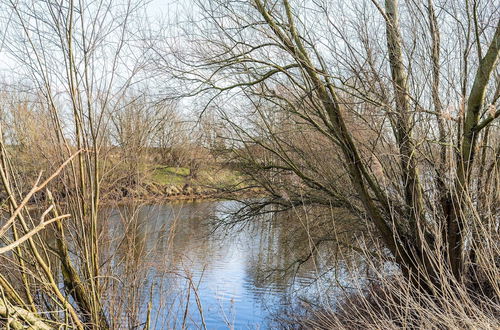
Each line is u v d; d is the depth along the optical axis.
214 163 11.28
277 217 12.05
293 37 7.89
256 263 13.31
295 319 8.91
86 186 5.16
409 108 7.18
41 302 4.98
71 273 5.03
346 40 7.36
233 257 13.87
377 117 7.59
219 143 11.05
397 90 6.77
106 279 5.23
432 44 7.07
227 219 11.73
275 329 8.85
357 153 7.57
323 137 9.62
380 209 8.59
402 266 7.42
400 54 7.23
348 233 10.05
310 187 9.91
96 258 5.09
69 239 5.51
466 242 6.79
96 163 5.07
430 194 7.34
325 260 10.81
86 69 4.97
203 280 11.80
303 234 10.76
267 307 9.95
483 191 6.40
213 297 10.68
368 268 8.09
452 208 6.70
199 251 13.03
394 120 7.27
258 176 11.19
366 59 7.07
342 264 9.96
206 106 9.30
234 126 10.76
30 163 5.07
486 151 6.96
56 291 4.32
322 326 7.41
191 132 9.41
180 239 13.53
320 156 9.94
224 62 8.87
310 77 7.68
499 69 7.34
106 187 5.55
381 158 7.77
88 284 4.99
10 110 5.04
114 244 5.85
